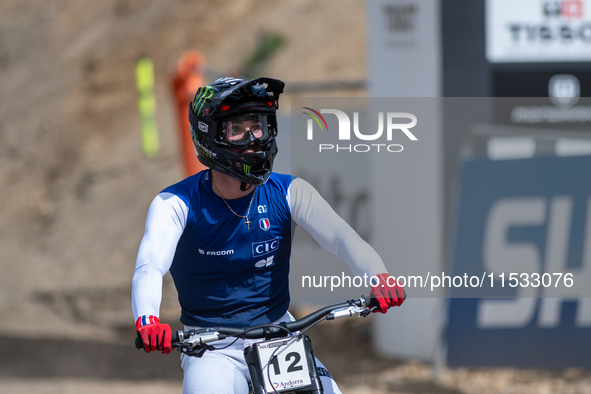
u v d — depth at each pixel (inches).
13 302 1589.6
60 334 1258.0
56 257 1914.4
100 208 2112.5
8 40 3580.2
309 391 370.0
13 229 2185.0
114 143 2479.1
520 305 856.9
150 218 391.9
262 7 2684.5
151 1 3218.5
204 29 2792.8
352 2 2415.1
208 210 394.3
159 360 1106.7
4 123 2938.0
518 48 957.8
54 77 3095.5
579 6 952.9
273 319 414.3
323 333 1187.3
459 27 954.1
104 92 2805.1
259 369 366.3
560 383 873.5
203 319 408.5
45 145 2645.2
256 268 406.9
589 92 956.6
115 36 3157.0
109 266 1771.7
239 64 2368.4
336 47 2177.7
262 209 402.9
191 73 1082.7
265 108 384.8
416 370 963.3
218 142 381.4
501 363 861.8
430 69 957.2
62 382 989.2
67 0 3668.8
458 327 874.1
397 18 959.0
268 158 391.5
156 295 365.4
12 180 2513.5
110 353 1146.0
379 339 1041.5
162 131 2319.1
